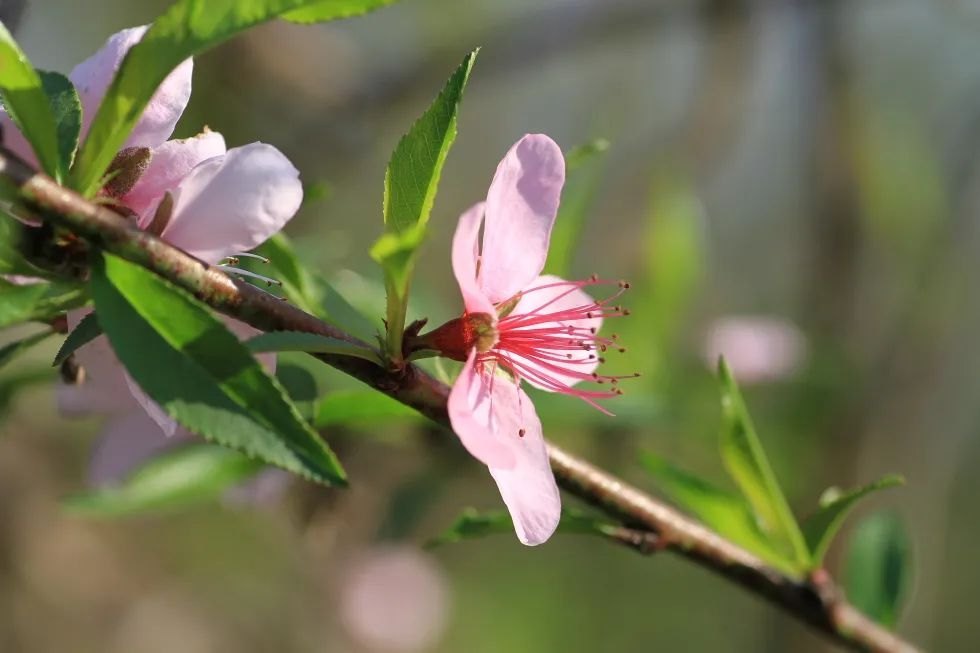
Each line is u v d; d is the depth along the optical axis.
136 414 0.31
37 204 0.25
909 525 0.49
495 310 0.27
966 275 0.52
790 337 0.48
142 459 0.31
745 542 0.30
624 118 0.66
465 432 0.26
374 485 0.37
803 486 0.48
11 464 0.62
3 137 0.26
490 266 0.27
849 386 0.49
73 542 0.66
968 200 0.53
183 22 0.26
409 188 0.26
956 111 0.59
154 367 0.25
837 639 0.30
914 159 0.53
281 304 0.26
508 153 0.27
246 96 0.52
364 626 0.66
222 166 0.26
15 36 0.30
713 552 0.30
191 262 0.26
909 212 0.53
